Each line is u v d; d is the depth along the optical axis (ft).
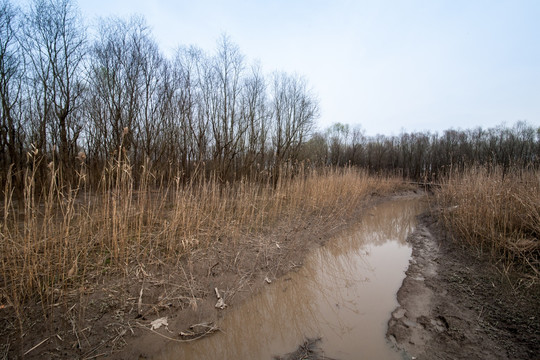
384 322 11.76
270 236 22.03
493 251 17.21
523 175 22.76
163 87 40.52
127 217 14.30
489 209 19.94
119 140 35.63
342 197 37.93
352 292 14.79
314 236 24.63
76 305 10.55
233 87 46.34
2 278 11.36
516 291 12.98
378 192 61.62
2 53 25.58
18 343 8.61
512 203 19.07
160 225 18.19
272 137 58.70
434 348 9.84
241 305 12.98
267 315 12.34
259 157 57.21
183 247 16.06
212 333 10.80
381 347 10.03
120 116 35.22
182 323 10.97
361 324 11.65
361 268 18.47
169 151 41.75
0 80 25.45
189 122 42.45
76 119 35.17
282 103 59.41
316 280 16.31
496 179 23.70
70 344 8.97
